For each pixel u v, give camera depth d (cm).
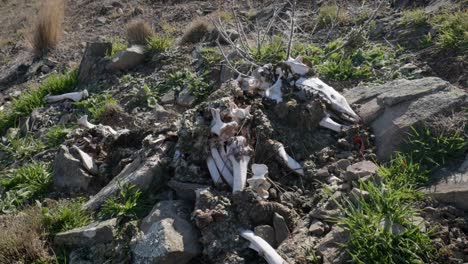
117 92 227
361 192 124
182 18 299
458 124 140
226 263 120
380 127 150
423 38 191
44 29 303
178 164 146
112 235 135
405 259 111
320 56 196
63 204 155
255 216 127
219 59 218
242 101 158
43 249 140
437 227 118
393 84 164
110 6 346
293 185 142
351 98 165
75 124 213
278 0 270
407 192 125
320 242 121
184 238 126
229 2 298
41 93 245
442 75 172
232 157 139
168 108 205
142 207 142
